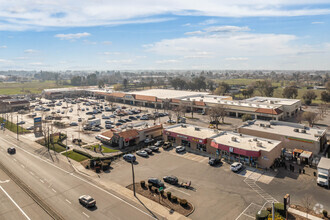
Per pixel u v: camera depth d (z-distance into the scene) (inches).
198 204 1573.6
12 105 5634.8
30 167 2231.8
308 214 1438.2
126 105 6387.8
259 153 2160.4
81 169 2172.7
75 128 3860.7
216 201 1608.0
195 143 2682.1
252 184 1849.2
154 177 1990.7
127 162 2337.6
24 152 2667.3
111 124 4128.9
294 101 5027.1
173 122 4188.0
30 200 1649.9
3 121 4389.8
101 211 1501.0
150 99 6043.3
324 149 2652.6
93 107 6013.8
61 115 5024.6
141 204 1578.5
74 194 1722.4
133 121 4387.3
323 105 5142.7
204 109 4997.5
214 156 2466.8
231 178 1957.4
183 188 1801.2
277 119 4052.7
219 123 4037.9
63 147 2819.9
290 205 1545.3
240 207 1531.7
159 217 1430.9
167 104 5644.7
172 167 2198.6
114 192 1744.6
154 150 2645.2
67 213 1485.0
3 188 1824.6
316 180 1904.5
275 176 1987.0
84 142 3041.3
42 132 3533.5
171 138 2942.9
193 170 2126.0
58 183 1900.8
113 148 2773.1
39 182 1921.8
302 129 2881.4
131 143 2896.2
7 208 1557.6
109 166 2230.6
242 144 2383.1
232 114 4682.6
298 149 2469.2
